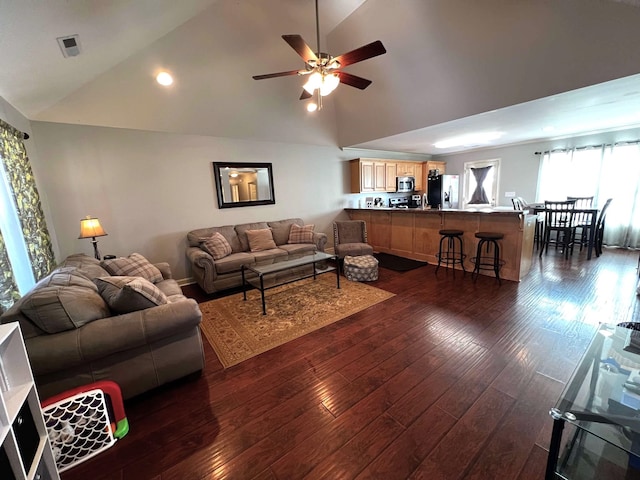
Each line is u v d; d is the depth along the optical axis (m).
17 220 2.36
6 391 1.10
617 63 2.36
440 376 1.96
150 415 1.72
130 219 3.81
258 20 3.19
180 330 1.86
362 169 6.15
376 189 6.46
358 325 2.75
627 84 2.60
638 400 1.26
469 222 4.25
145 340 1.75
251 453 1.44
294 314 3.06
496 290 3.48
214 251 3.95
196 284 4.32
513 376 1.93
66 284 1.81
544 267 4.32
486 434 1.49
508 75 2.97
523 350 2.22
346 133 5.47
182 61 3.27
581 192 5.50
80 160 3.43
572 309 2.88
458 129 4.54
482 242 3.92
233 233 4.50
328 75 2.54
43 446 1.15
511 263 3.82
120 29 2.42
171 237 4.16
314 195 5.78
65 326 1.59
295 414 1.68
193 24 2.96
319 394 1.84
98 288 2.01
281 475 1.32
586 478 1.16
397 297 3.40
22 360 1.13
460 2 2.62
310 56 2.39
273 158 5.10
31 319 1.53
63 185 3.36
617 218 5.19
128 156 3.73
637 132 4.80
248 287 4.03
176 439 1.54
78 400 1.46
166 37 2.98
